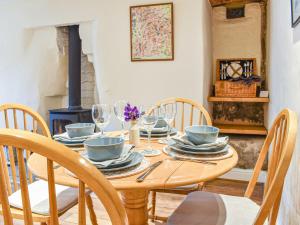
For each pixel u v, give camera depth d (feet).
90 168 2.15
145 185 3.20
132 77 10.66
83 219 2.27
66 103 13.97
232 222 3.99
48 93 13.14
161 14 10.05
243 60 11.57
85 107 13.51
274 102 8.36
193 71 9.91
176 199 8.70
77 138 4.97
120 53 10.74
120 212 2.18
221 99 10.49
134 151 4.30
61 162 2.13
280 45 7.04
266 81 11.08
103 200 2.15
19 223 7.06
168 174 3.52
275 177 2.92
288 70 5.80
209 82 11.23
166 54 10.14
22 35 12.26
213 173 3.55
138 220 4.64
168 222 4.08
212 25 11.94
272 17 9.06
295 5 4.97
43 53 12.49
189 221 4.03
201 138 4.38
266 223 3.97
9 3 12.18
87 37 11.76
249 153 10.19
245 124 11.58
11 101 12.95
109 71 10.95
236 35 11.68
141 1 10.25
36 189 5.33
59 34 12.45
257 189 9.36
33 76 12.58
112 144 3.65
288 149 2.97
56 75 13.28
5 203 2.49
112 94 11.00
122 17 10.56
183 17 9.86
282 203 5.71
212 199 4.75
